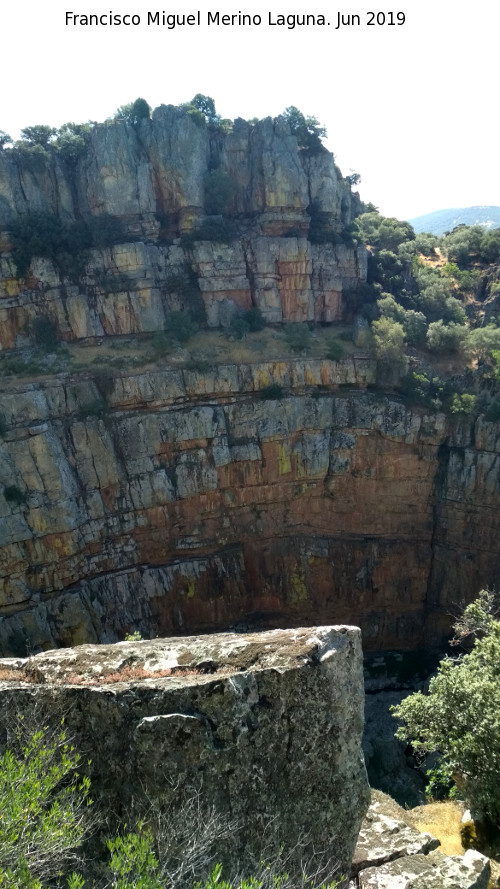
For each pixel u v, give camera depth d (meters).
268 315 50.09
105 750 8.04
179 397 44.31
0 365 42.94
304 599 47.28
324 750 8.37
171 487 43.84
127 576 43.25
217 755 7.91
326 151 52.47
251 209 51.91
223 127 52.38
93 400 42.56
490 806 16.98
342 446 46.19
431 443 46.25
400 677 45.88
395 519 47.34
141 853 6.59
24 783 6.88
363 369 47.09
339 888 8.20
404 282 56.38
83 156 47.69
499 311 53.75
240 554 45.84
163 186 49.38
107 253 46.22
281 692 8.25
